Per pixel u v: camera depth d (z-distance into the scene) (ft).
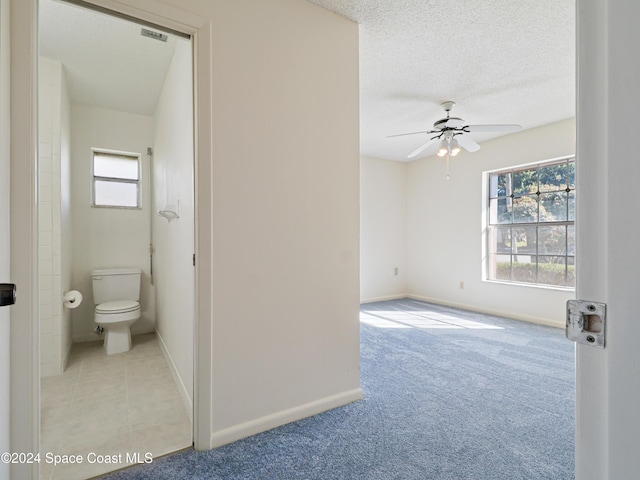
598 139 1.34
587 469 1.38
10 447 4.04
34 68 4.21
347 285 6.93
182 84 7.27
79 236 11.04
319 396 6.55
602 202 1.33
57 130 8.53
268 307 5.96
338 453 5.30
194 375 5.46
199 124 5.30
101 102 11.00
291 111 6.19
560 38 7.47
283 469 4.94
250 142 5.75
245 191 5.71
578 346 1.41
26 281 4.13
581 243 1.40
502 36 7.41
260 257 5.87
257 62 5.82
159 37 7.59
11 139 4.04
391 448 5.43
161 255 10.42
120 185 11.86
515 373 8.45
